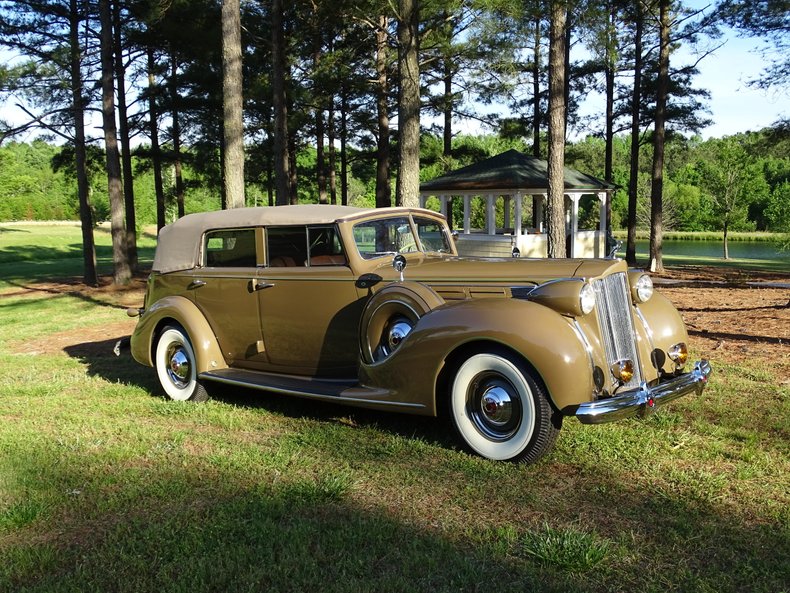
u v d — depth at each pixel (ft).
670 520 11.16
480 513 11.60
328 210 18.08
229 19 36.70
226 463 14.29
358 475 13.46
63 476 13.92
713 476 12.95
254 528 11.05
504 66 53.83
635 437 15.23
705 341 26.21
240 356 19.60
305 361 18.15
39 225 228.02
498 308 13.61
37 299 54.75
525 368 13.35
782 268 72.64
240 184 37.60
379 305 15.56
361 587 9.21
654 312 16.37
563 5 37.01
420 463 14.06
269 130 86.74
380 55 70.28
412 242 18.85
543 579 9.39
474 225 170.50
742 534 10.62
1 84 50.90
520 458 13.67
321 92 69.62
